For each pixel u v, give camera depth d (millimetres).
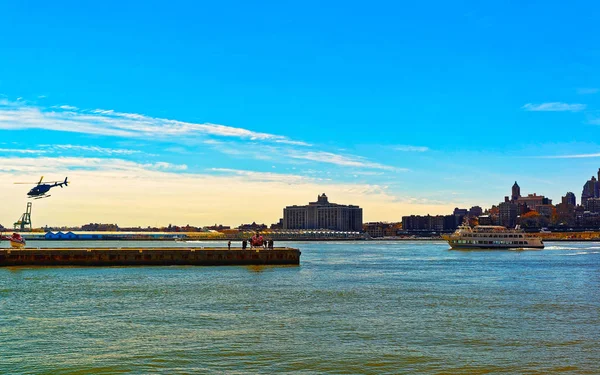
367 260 171125
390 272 119188
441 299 73250
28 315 59094
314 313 61406
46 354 43750
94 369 40250
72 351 44625
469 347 46656
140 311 61812
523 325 55500
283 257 132625
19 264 122938
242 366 41125
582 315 61344
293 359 42812
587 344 47875
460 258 186875
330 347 46250
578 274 115250
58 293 75875
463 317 59625
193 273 108125
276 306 66000
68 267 121125
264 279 97188
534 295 78000
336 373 39844
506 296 76750
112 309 63062
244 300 70500
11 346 46000
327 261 163375
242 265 129750
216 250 129500
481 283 94875
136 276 100938
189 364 41469
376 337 49812
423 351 45312
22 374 39156
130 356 43281
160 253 127375
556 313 62562
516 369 40969
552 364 42188
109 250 125750
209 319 57375
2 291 77625
